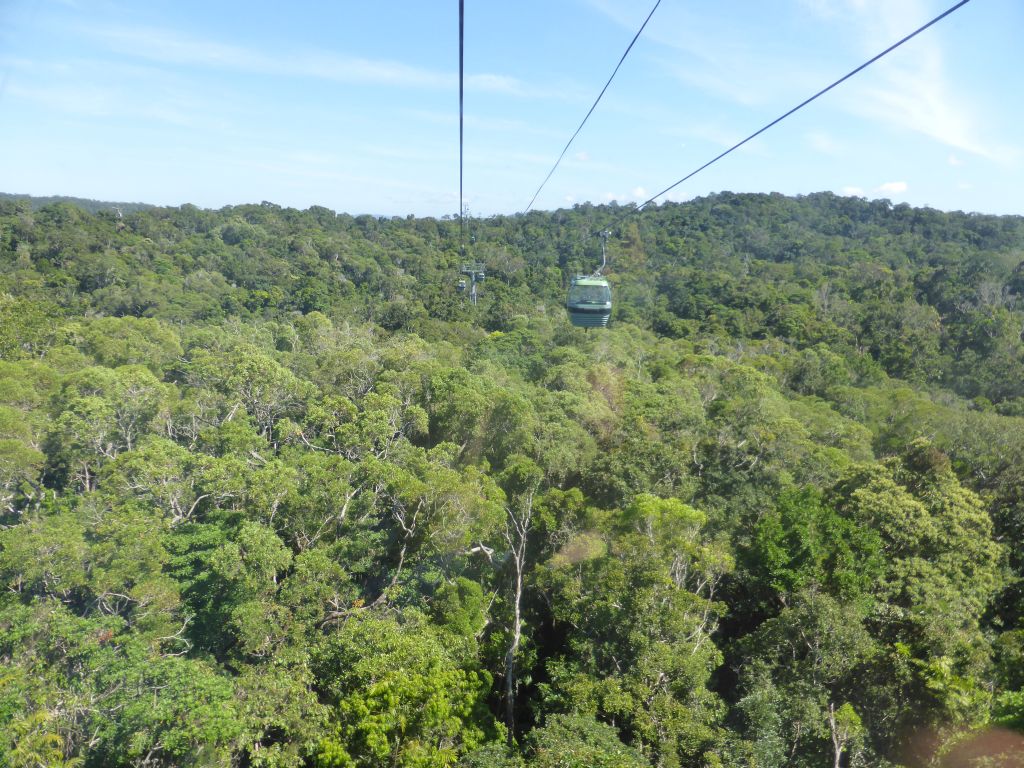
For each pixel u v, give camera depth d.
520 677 23.27
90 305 71.31
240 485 26.94
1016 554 26.47
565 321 82.38
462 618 22.17
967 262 86.31
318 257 108.56
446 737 16.47
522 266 113.50
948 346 67.56
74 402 32.38
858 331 74.12
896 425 40.53
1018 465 29.42
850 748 16.95
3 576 21.03
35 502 29.50
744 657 20.95
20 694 15.67
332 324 70.19
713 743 16.92
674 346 69.56
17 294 65.94
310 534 26.62
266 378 40.25
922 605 20.97
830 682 18.89
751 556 24.62
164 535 25.97
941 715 16.91
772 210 139.38
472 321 82.88
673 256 118.75
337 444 34.06
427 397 40.97
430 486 25.50
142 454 28.62
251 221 130.12
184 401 37.62
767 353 66.94
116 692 16.86
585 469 32.00
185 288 81.75
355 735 14.90
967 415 34.50
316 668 19.00
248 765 17.86
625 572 20.94
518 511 27.75
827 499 27.97
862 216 137.38
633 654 19.64
